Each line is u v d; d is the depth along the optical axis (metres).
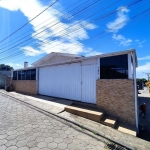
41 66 9.01
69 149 2.64
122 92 4.51
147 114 7.14
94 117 4.41
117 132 3.69
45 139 2.98
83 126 3.80
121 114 4.48
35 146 2.65
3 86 14.97
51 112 4.97
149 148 2.98
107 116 4.72
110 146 2.91
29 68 10.29
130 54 4.50
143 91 21.70
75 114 5.01
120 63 4.72
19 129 3.42
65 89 7.15
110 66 4.99
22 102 6.77
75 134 3.35
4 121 3.92
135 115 4.19
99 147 2.83
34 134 3.19
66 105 5.94
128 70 4.48
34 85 9.59
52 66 8.19
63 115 4.78
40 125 3.77
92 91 5.69
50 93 8.29
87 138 3.19
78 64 6.43
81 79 6.21
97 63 5.53
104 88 5.01
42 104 6.20
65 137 3.15
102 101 5.03
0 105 6.00
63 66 7.33
